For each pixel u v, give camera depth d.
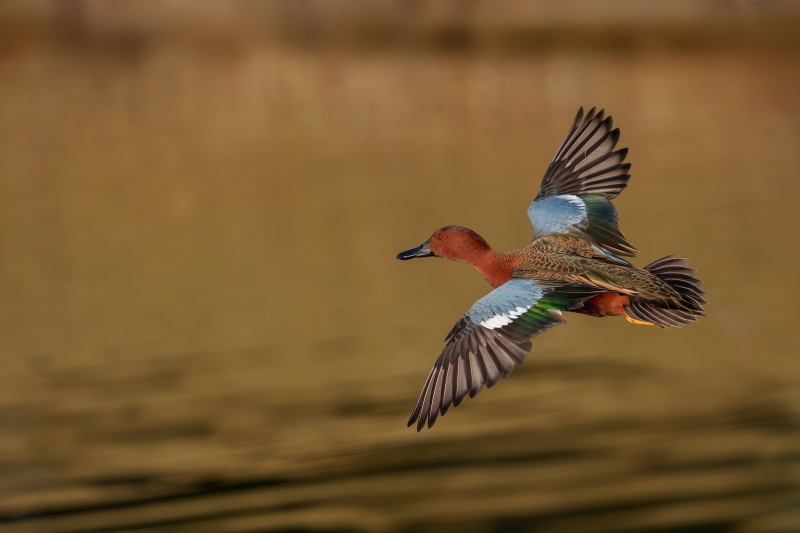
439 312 16.06
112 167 23.50
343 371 14.29
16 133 25.73
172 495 11.47
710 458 11.59
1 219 21.25
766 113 25.73
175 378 14.43
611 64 28.58
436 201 20.58
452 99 26.86
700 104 26.25
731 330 14.91
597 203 8.60
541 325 7.43
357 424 12.80
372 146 24.33
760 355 14.09
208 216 20.89
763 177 21.61
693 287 8.01
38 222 21.06
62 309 16.95
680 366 14.00
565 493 11.06
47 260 19.16
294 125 25.42
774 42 29.27
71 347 15.54
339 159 23.89
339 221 20.19
